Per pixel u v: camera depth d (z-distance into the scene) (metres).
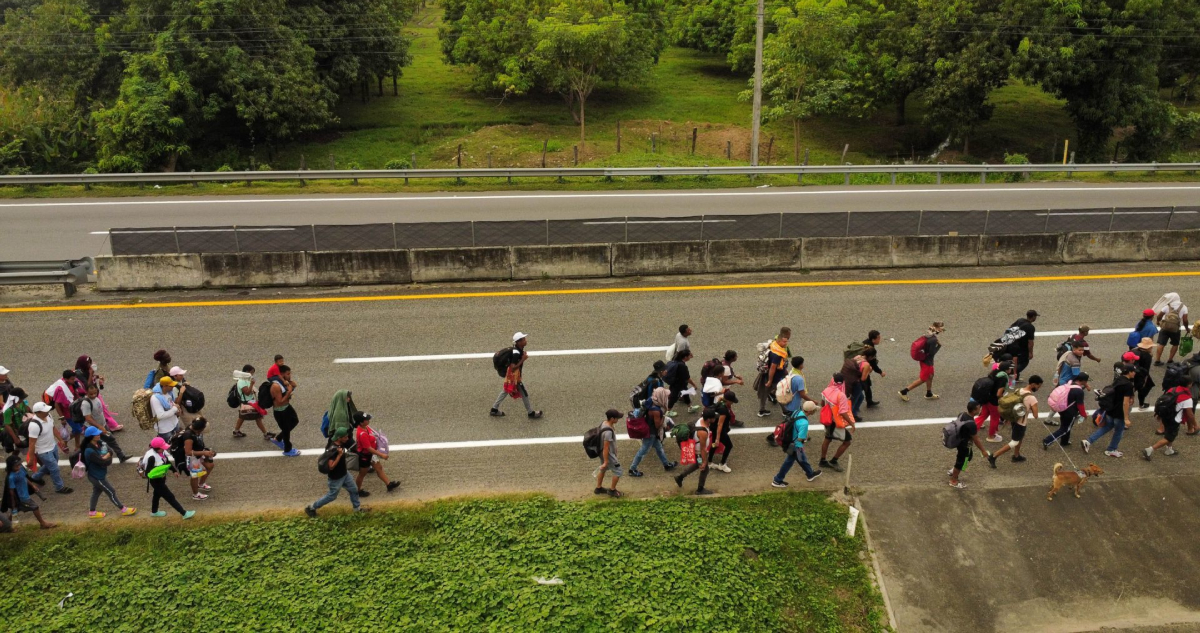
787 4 49.50
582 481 12.92
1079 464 13.40
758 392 14.60
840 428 12.91
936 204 28.69
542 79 49.75
